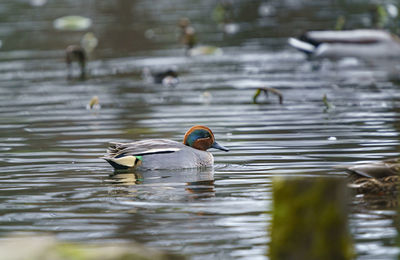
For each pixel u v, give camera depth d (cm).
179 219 942
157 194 1073
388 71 2555
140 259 579
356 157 1288
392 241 839
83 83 2372
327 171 1188
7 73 2606
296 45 2986
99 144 1471
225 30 3575
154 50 3072
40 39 3434
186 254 811
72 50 2673
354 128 1573
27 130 1642
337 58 2931
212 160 1280
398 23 3612
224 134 1551
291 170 1205
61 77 2505
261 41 3244
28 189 1118
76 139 1528
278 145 1418
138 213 974
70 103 2017
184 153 1262
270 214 955
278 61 2794
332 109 1834
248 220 931
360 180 1057
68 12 4381
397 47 2970
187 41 3175
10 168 1266
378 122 1638
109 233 890
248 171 1215
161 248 831
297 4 4403
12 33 3628
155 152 1255
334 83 2291
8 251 561
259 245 837
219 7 4059
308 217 657
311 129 1575
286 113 1789
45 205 1023
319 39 2958
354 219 925
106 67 2705
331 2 4412
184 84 2319
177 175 1205
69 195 1077
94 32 3622
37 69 2680
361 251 809
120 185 1134
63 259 557
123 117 1788
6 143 1498
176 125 1670
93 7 4616
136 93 2173
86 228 912
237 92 2145
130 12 4362
